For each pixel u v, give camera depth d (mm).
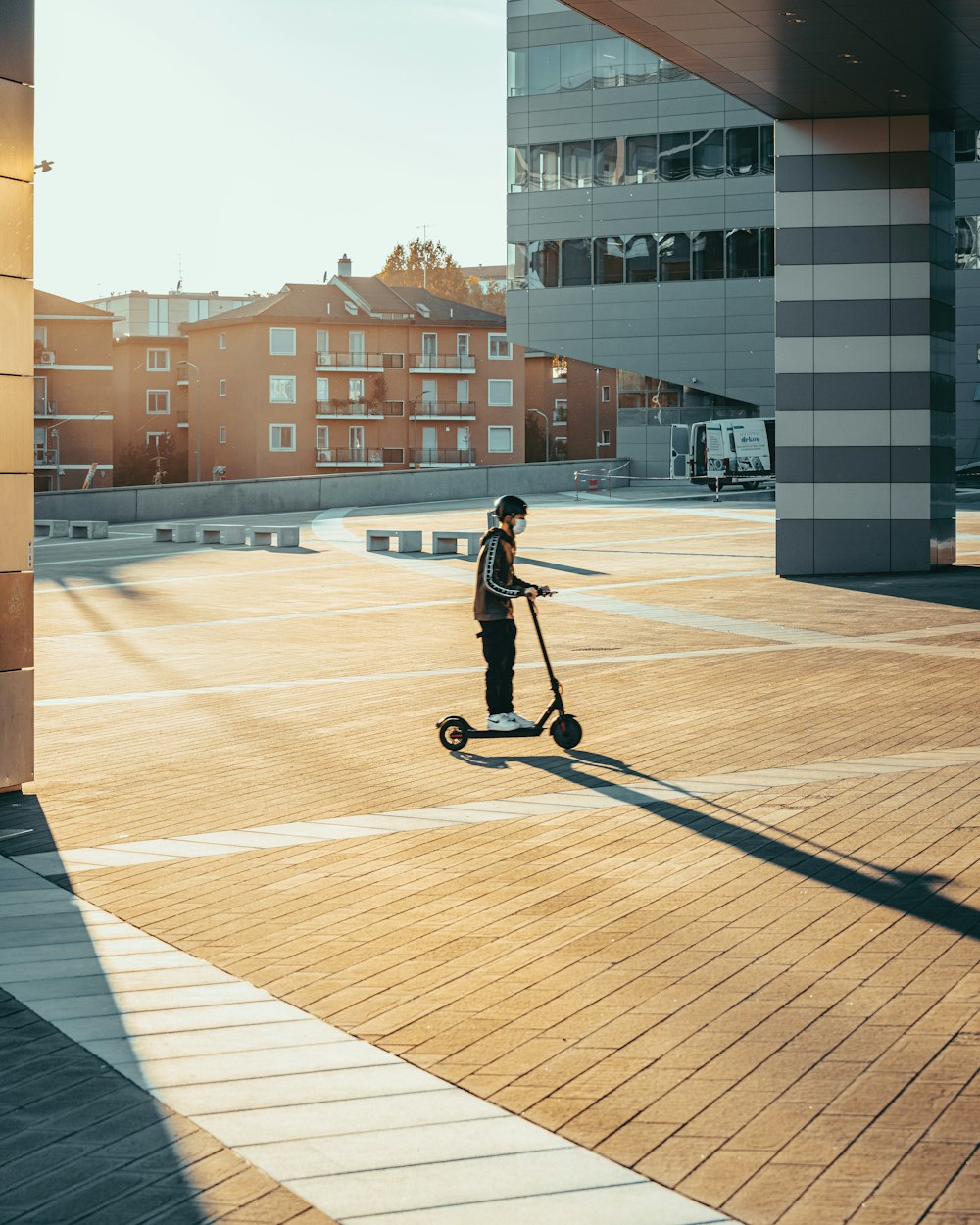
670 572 25984
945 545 25625
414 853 8039
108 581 26719
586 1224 3920
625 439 62500
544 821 8711
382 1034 5375
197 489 46406
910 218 24453
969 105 23500
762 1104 4664
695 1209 3994
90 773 10562
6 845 8484
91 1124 4613
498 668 11203
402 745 11445
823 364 24859
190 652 17484
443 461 91875
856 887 7145
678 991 5742
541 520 38750
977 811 8648
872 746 10875
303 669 15922
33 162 9992
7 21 9758
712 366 60875
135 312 134750
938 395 25141
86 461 88125
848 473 24906
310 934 6625
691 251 60750
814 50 19969
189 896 7309
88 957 6352
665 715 12453
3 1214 4004
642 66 60500
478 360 92625
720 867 7566
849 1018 5402
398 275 122312
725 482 52969
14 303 9930
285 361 88562
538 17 61906
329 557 30750
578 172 62062
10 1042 5344
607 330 62312
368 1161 4320
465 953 6289
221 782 10164
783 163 24719
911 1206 3980
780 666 15242
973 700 12883
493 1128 4539
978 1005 5504
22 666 9961
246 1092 4859
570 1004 5633
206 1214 4004
